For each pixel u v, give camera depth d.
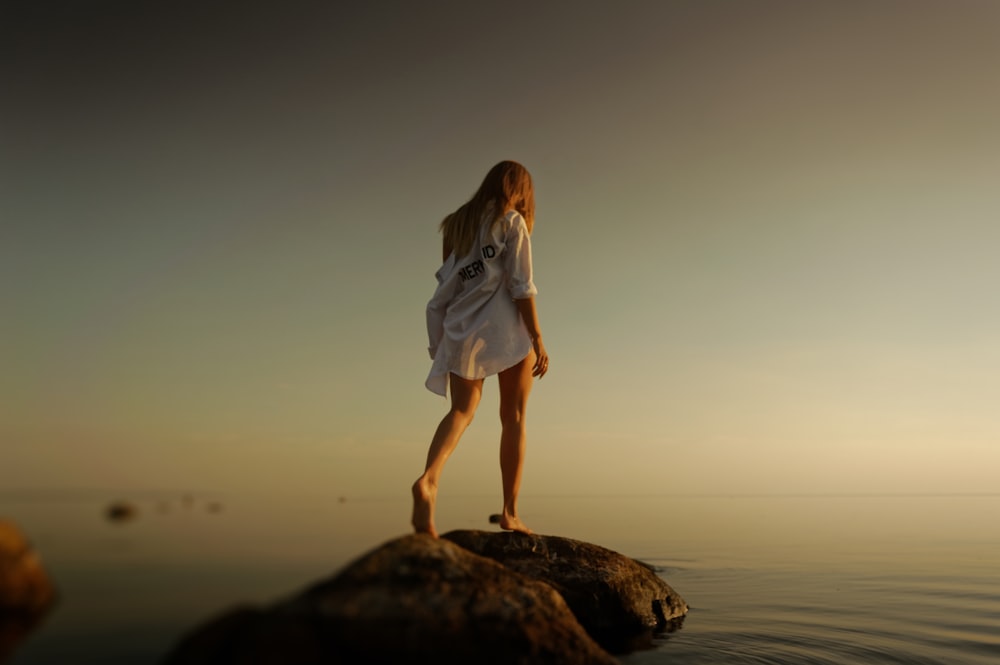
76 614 1.61
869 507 21.58
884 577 5.31
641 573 3.53
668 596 3.63
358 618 1.79
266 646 1.55
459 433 3.05
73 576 1.92
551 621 2.16
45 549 2.26
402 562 2.07
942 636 3.46
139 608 1.67
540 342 3.28
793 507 21.03
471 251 3.32
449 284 3.36
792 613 3.90
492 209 3.33
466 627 1.95
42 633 1.50
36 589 1.65
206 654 1.47
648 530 8.84
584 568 3.25
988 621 3.80
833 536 9.11
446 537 3.22
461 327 3.21
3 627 1.51
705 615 3.75
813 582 5.01
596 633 3.11
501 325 3.22
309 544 3.01
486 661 1.91
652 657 2.84
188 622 1.60
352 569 1.98
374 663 1.72
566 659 2.06
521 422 3.28
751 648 3.08
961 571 5.71
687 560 6.11
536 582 2.31
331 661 1.62
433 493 2.85
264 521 4.06
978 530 10.64
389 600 1.89
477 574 2.17
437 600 1.97
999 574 5.57
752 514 15.05
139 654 1.42
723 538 8.23
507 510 3.27
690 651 2.96
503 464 3.29
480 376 3.14
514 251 3.25
